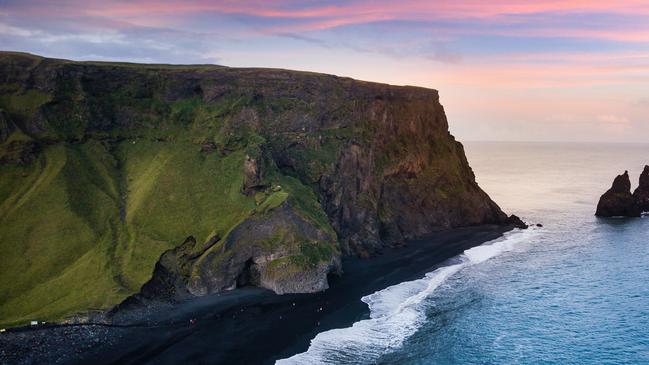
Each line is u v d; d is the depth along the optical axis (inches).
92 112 4724.4
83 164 4419.3
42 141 4431.6
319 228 4160.9
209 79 5049.2
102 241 3831.2
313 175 4899.1
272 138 4970.5
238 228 3941.9
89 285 3444.9
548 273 4360.2
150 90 4990.2
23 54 4736.7
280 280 3796.8
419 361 2837.1
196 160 4598.9
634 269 4471.0
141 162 4628.4
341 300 3671.3
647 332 3225.9
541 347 3026.6
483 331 3223.4
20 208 3939.5
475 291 3905.0
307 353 2886.3
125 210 4158.5
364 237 4950.8
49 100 4569.4
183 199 4224.9
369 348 2965.1
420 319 3378.4
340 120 5364.2
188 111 4970.5
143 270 3614.7
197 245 3882.9
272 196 4163.4
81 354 2827.3
